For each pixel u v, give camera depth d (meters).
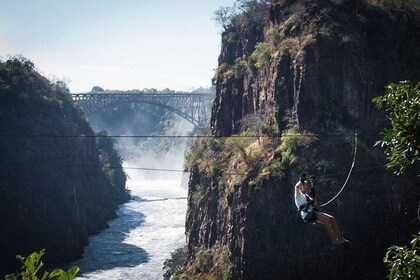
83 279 70.81
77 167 107.75
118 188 142.88
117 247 90.31
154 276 71.81
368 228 50.69
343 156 52.50
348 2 59.25
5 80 99.75
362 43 56.97
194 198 70.56
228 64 78.88
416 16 61.66
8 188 86.00
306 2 60.53
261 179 52.94
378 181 51.78
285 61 57.41
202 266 59.56
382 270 49.59
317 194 50.94
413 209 51.19
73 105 126.44
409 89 12.56
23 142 92.56
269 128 57.41
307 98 54.91
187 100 188.75
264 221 51.94
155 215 121.00
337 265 49.88
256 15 74.50
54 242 86.44
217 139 71.00
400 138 12.35
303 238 50.72
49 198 90.75
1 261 81.94
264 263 51.06
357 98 55.03
